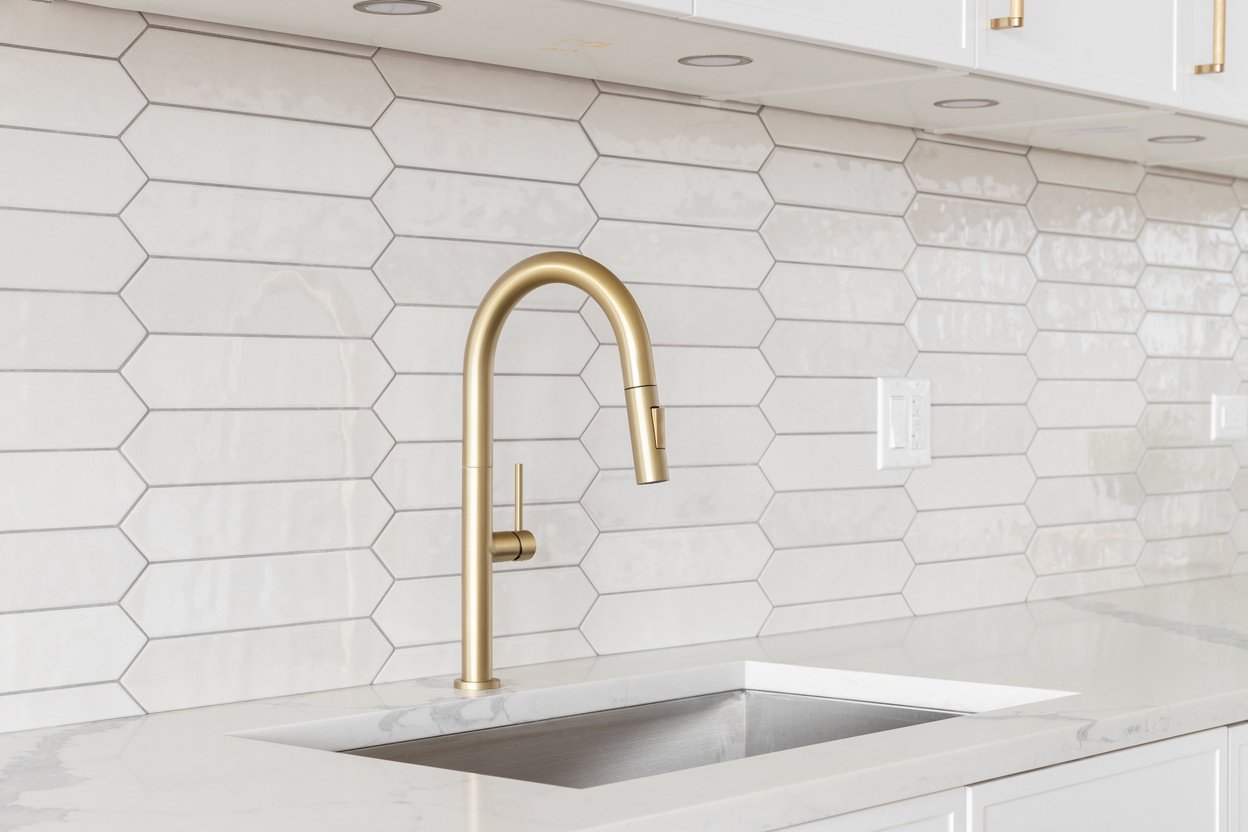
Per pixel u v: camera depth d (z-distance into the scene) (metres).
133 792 1.04
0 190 1.27
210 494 1.39
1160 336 2.42
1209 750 1.44
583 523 1.67
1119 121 1.97
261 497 1.42
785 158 1.88
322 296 1.46
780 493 1.87
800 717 1.61
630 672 1.56
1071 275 2.26
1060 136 2.10
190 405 1.37
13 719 1.27
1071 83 1.73
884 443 1.98
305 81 1.45
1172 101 1.86
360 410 1.49
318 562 1.46
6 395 1.27
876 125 1.99
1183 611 2.07
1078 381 2.27
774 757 1.13
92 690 1.31
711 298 1.80
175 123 1.37
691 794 1.00
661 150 1.75
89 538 1.31
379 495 1.50
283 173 1.44
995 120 1.96
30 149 1.29
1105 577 2.31
